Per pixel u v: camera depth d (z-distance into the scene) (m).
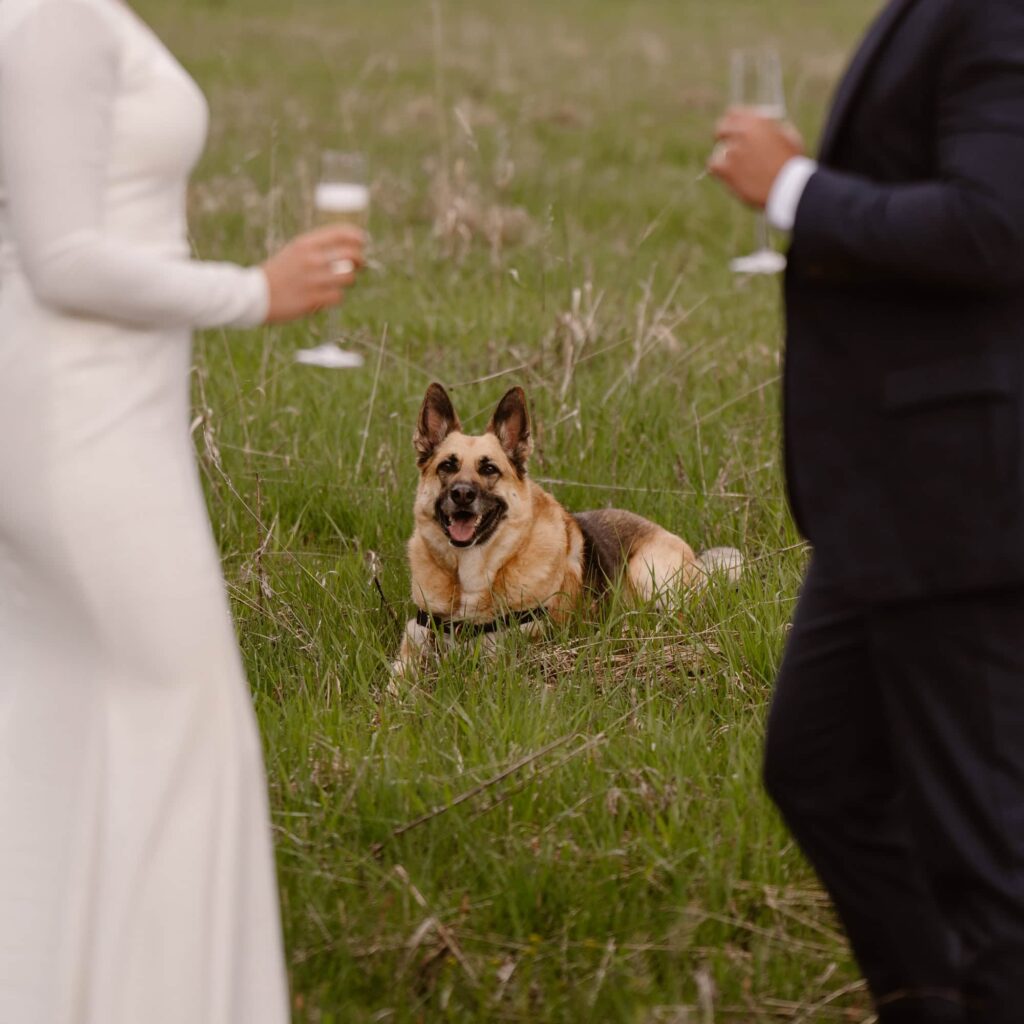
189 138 4.68
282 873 6.09
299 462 11.17
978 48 4.10
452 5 57.44
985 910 4.45
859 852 4.96
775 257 5.36
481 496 8.82
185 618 4.76
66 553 4.65
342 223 5.47
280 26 46.03
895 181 4.37
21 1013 4.74
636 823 6.34
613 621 8.73
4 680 4.91
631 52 44.97
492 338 13.66
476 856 6.14
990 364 4.29
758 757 6.84
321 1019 5.32
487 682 7.80
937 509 4.36
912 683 4.54
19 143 4.37
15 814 4.81
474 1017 5.38
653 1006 5.36
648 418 11.77
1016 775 4.43
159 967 4.70
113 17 4.52
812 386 4.55
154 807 4.70
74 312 4.58
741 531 9.97
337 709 7.42
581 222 21.73
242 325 4.81
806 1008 5.38
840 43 48.47
